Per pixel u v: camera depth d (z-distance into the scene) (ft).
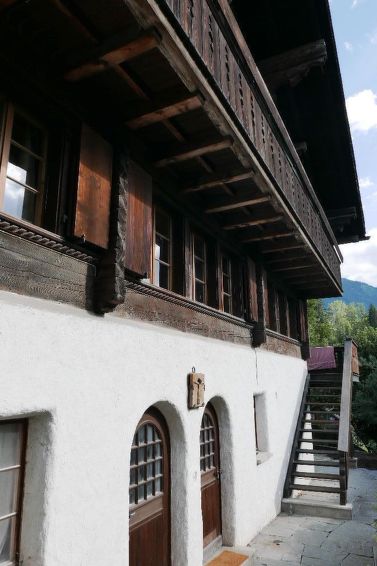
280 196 16.22
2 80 9.41
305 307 37.47
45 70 9.98
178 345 14.85
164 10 8.06
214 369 17.65
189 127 12.38
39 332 9.20
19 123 10.37
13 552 8.82
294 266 26.58
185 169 14.90
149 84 10.57
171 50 8.71
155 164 13.43
